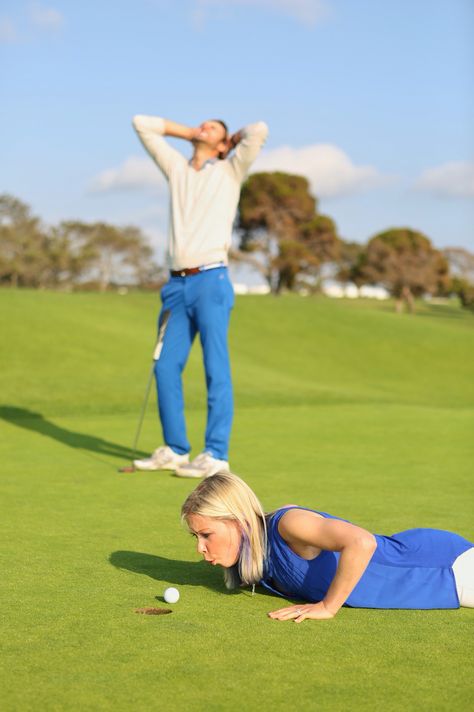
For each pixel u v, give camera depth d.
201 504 3.96
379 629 3.68
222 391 8.53
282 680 3.06
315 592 3.99
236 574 4.18
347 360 28.41
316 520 3.86
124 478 8.06
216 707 2.82
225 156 8.90
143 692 2.94
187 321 8.75
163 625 3.71
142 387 18.08
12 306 26.70
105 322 26.70
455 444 10.58
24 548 5.18
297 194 74.81
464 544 4.08
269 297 40.50
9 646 3.41
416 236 72.75
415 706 2.84
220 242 8.64
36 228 82.44
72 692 2.94
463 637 3.58
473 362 29.62
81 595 4.18
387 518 6.11
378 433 11.59
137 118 8.83
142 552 5.11
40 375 19.00
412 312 68.69
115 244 83.50
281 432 11.66
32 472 8.30
